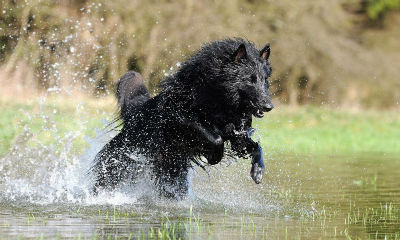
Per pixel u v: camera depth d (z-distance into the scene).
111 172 10.35
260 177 9.30
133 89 10.53
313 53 35.25
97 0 29.77
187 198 10.06
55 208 9.09
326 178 13.07
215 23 32.22
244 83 9.02
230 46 9.17
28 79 28.41
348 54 36.81
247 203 9.91
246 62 9.05
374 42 39.38
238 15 33.16
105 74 28.72
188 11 31.98
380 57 37.78
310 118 29.52
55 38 28.80
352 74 36.62
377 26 41.88
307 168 14.88
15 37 29.50
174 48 30.38
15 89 27.83
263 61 9.23
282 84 34.59
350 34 39.62
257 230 7.66
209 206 9.56
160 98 9.75
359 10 41.91
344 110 33.78
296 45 34.34
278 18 34.59
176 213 8.85
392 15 42.03
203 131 9.23
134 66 30.09
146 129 9.95
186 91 9.26
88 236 7.07
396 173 14.01
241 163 14.82
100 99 26.00
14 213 8.61
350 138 24.42
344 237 7.31
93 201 9.77
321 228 7.86
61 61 28.12
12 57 28.67
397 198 10.44
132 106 10.38
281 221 8.34
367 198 10.44
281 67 34.22
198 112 9.24
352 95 36.22
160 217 8.48
